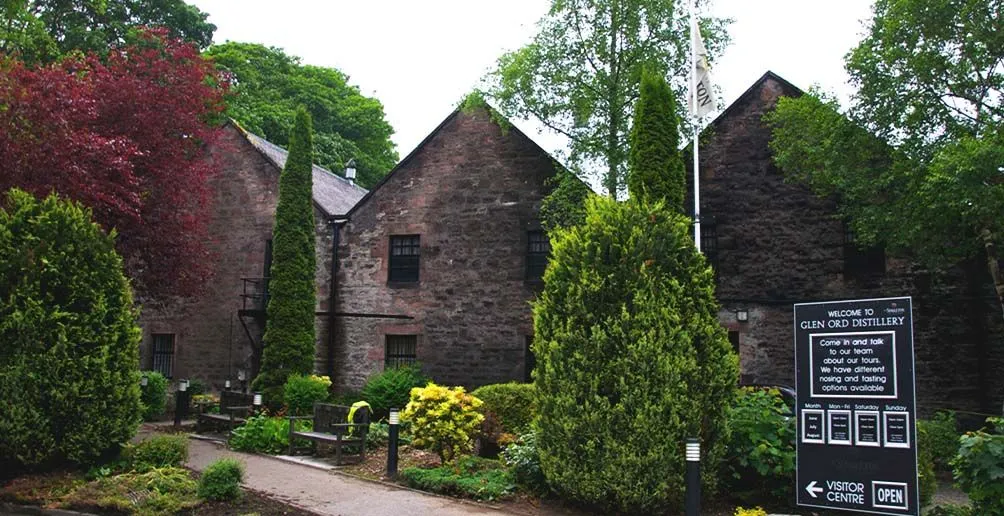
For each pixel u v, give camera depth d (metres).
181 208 17.20
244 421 14.77
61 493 9.89
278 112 36.31
